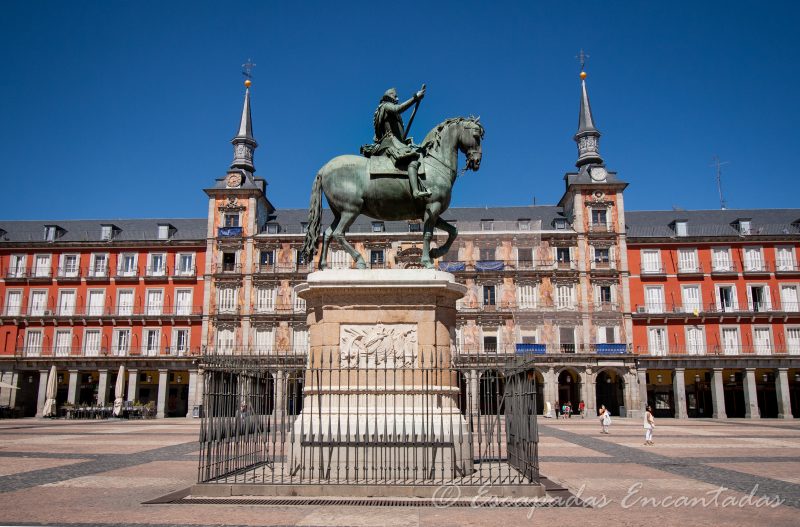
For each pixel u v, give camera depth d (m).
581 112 59.22
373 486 8.63
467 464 9.55
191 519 7.41
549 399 49.69
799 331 51.84
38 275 55.69
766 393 54.12
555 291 52.62
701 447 20.11
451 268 52.81
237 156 59.59
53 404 47.50
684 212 59.28
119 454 16.86
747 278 53.03
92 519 7.49
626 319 51.97
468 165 10.77
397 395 9.57
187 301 54.84
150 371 56.28
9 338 54.28
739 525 7.50
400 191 10.46
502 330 51.91
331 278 9.80
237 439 10.40
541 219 57.22
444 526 7.06
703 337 52.12
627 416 49.56
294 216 59.28
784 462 15.32
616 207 53.66
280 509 7.93
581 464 14.70
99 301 55.25
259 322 53.31
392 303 9.90
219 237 54.78
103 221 60.03
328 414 9.36
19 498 9.16
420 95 10.71
